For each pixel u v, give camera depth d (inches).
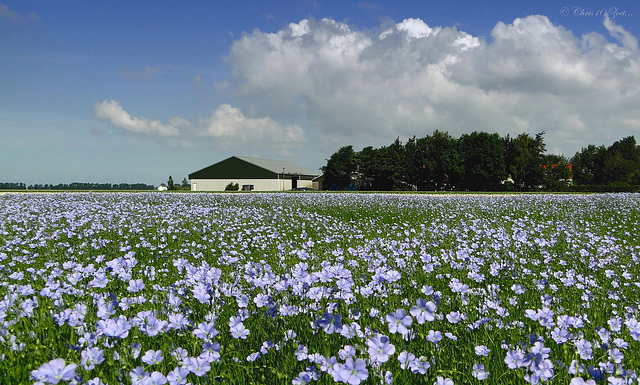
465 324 151.9
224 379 114.4
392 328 114.6
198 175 3900.1
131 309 150.4
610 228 579.5
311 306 152.1
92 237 378.0
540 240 375.6
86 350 106.3
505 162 3398.1
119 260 196.2
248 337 143.1
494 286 202.7
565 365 116.9
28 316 141.0
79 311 137.1
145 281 222.8
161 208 697.0
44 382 89.5
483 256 313.6
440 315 152.6
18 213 572.7
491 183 3388.3
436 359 126.3
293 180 4040.4
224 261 255.1
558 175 3366.1
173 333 139.6
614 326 152.2
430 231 466.9
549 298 189.8
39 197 970.7
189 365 103.5
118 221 492.7
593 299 203.8
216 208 757.9
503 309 161.5
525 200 1074.1
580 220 664.4
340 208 841.5
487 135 3417.8
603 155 4180.6
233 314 159.5
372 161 3779.5
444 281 239.1
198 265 281.6
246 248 348.5
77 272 195.2
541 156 3348.9
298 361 124.0
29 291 162.9
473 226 516.7
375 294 172.7
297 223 530.0
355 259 288.8
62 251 308.5
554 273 258.8
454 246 374.0
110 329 112.3
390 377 105.9
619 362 120.3
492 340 141.8
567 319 141.6
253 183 3769.7
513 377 118.8
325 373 110.7
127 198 1049.5
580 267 289.6
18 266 261.0
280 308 148.0
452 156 3449.8
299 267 189.5
